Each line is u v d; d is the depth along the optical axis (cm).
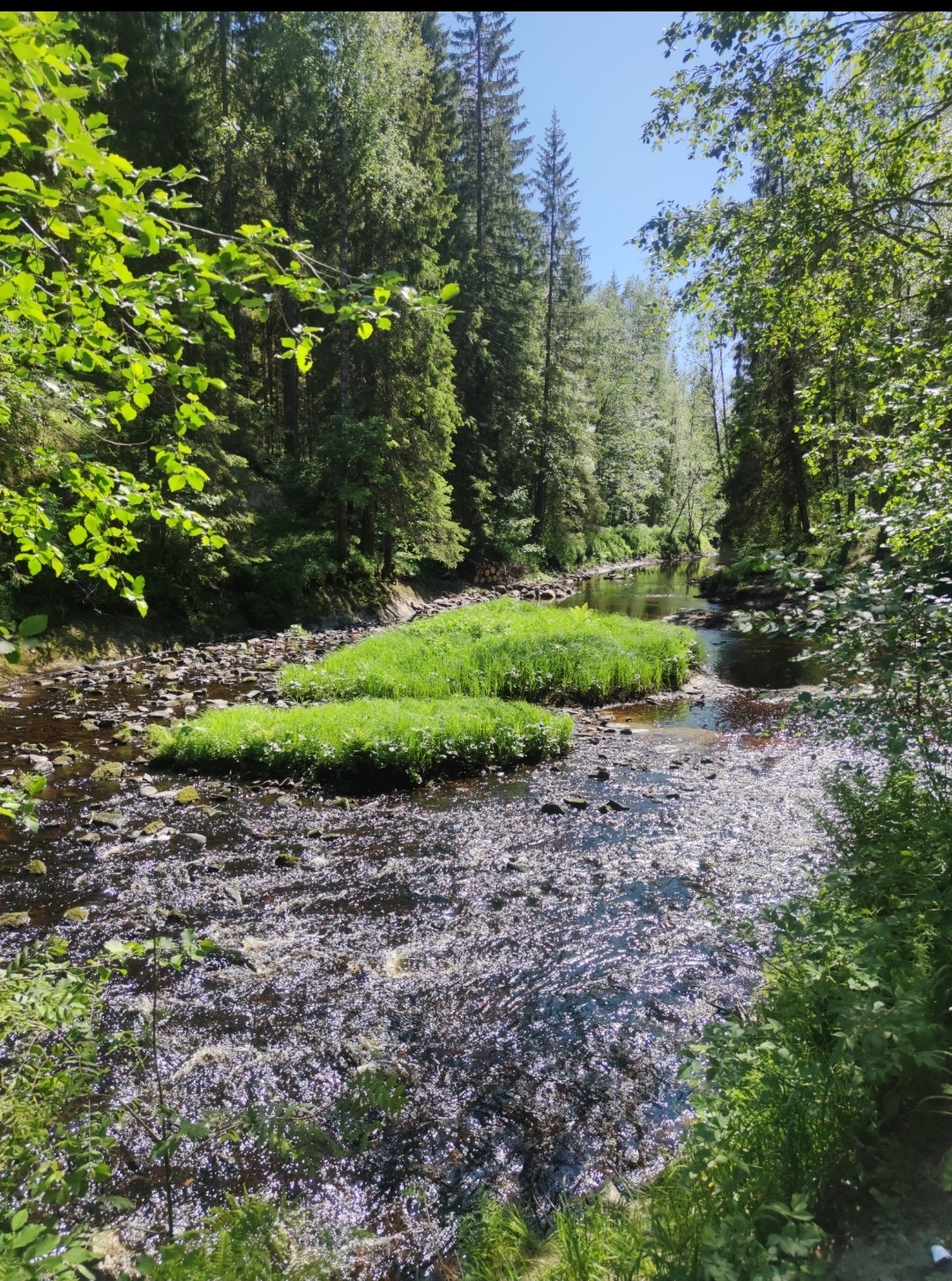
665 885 724
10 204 209
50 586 1659
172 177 236
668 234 753
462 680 1479
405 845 820
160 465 325
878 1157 269
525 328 4212
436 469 2844
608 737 1295
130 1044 344
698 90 696
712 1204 276
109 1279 314
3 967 556
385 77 2441
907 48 591
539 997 548
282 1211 361
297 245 249
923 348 591
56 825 835
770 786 1024
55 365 310
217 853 783
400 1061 480
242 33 2822
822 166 686
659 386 7719
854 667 412
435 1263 339
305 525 2755
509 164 4416
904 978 312
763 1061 307
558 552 4516
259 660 1800
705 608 2938
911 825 439
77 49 193
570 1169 395
